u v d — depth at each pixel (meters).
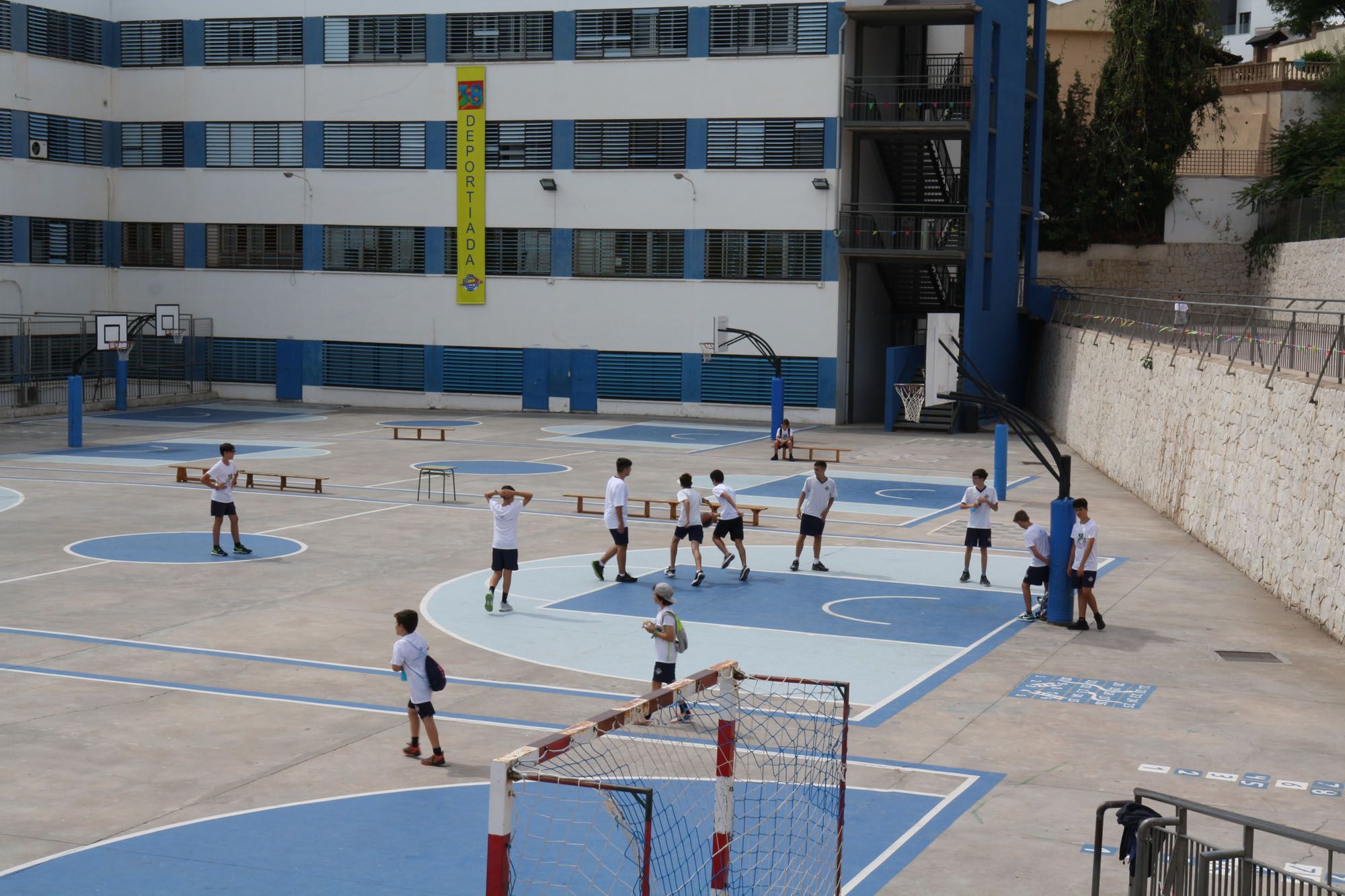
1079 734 14.49
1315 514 20.05
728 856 9.45
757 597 21.42
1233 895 8.64
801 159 49.16
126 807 11.84
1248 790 12.73
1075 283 57.78
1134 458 33.53
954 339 26.00
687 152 50.50
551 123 51.91
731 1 49.38
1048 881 10.46
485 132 52.62
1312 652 18.25
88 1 55.19
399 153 53.81
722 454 40.22
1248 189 55.28
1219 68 62.41
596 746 13.60
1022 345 53.72
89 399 52.34
